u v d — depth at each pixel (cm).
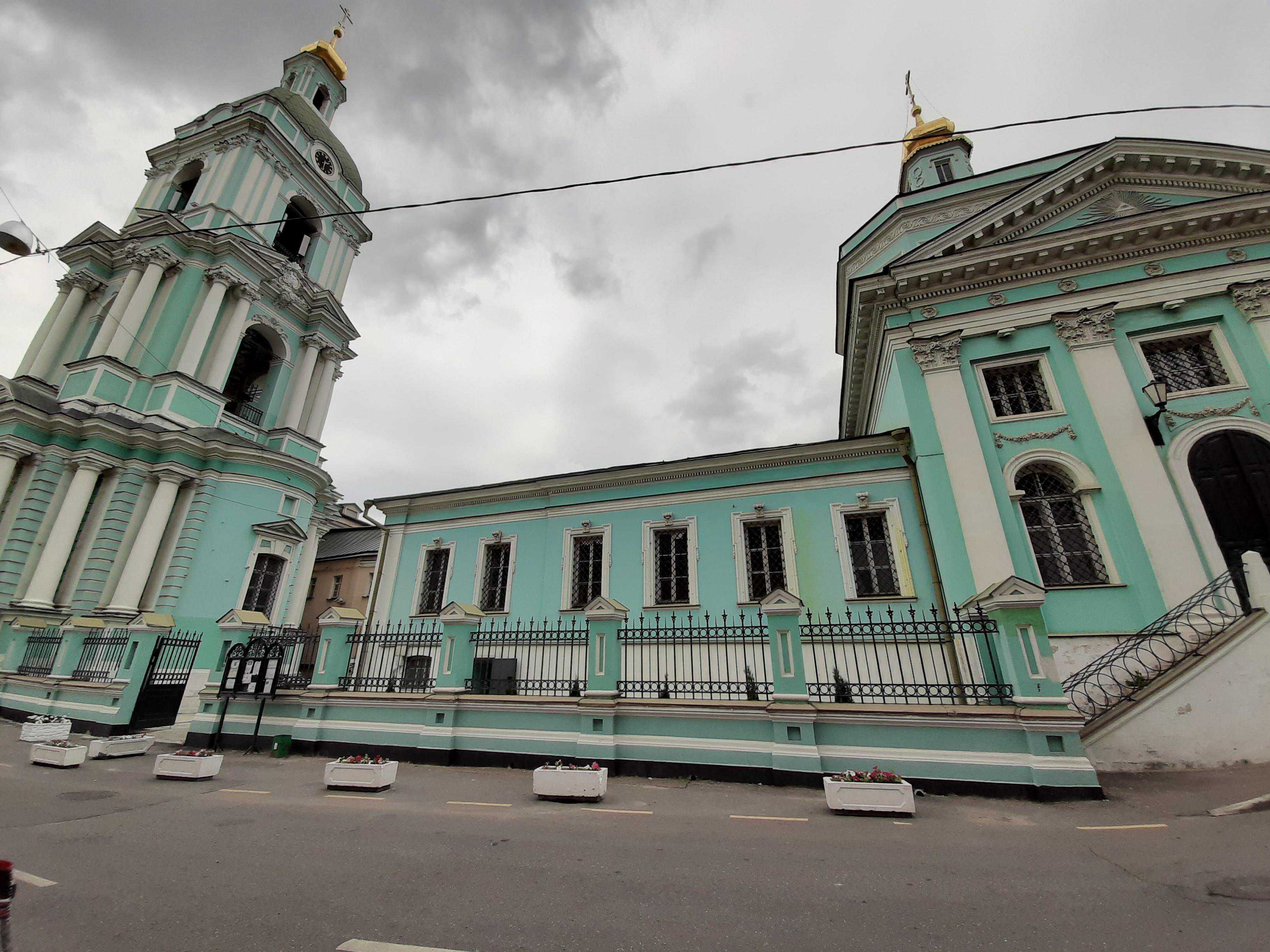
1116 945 320
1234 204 1140
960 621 770
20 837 521
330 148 3077
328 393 2847
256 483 2180
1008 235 1328
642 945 326
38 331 2327
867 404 1822
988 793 664
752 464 1411
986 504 1105
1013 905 376
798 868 447
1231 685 764
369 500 1769
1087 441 1113
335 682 980
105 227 2453
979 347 1252
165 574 1911
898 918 360
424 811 617
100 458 1919
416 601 1622
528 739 838
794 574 1283
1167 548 1004
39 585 1722
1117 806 611
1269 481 1018
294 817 593
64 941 324
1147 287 1179
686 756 766
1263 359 1077
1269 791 618
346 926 348
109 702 1150
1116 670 943
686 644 1268
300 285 2711
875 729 721
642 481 1509
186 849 493
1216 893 380
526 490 1614
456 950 320
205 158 2677
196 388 2192
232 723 999
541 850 491
